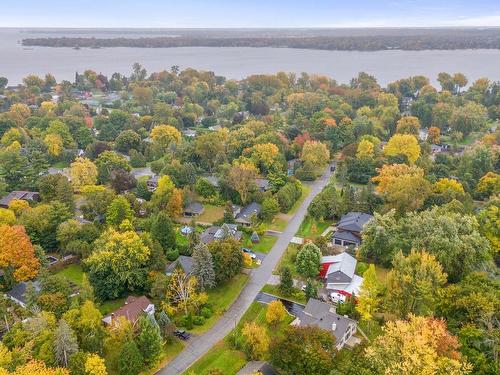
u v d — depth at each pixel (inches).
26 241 3388.3
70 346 2426.2
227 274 3427.7
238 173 4928.6
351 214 4542.3
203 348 2854.3
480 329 2357.3
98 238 3683.6
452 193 4475.9
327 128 7170.3
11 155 5403.5
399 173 4945.9
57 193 4594.0
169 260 3777.1
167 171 5270.7
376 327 3009.4
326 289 3454.7
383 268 3737.7
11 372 2249.0
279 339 2549.2
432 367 1940.2
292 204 5059.1
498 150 5994.1
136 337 2687.0
